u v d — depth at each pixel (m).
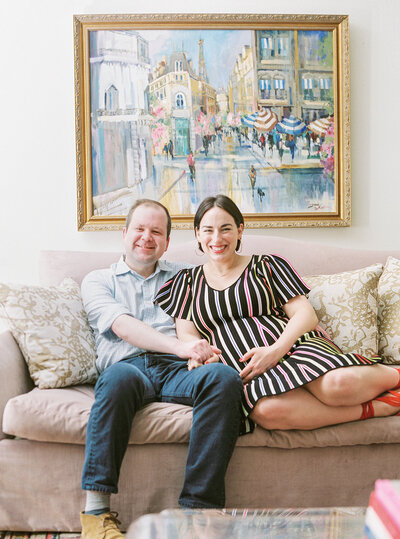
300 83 2.75
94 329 1.88
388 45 2.79
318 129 2.76
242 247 2.24
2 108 2.70
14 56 2.69
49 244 2.73
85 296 1.89
